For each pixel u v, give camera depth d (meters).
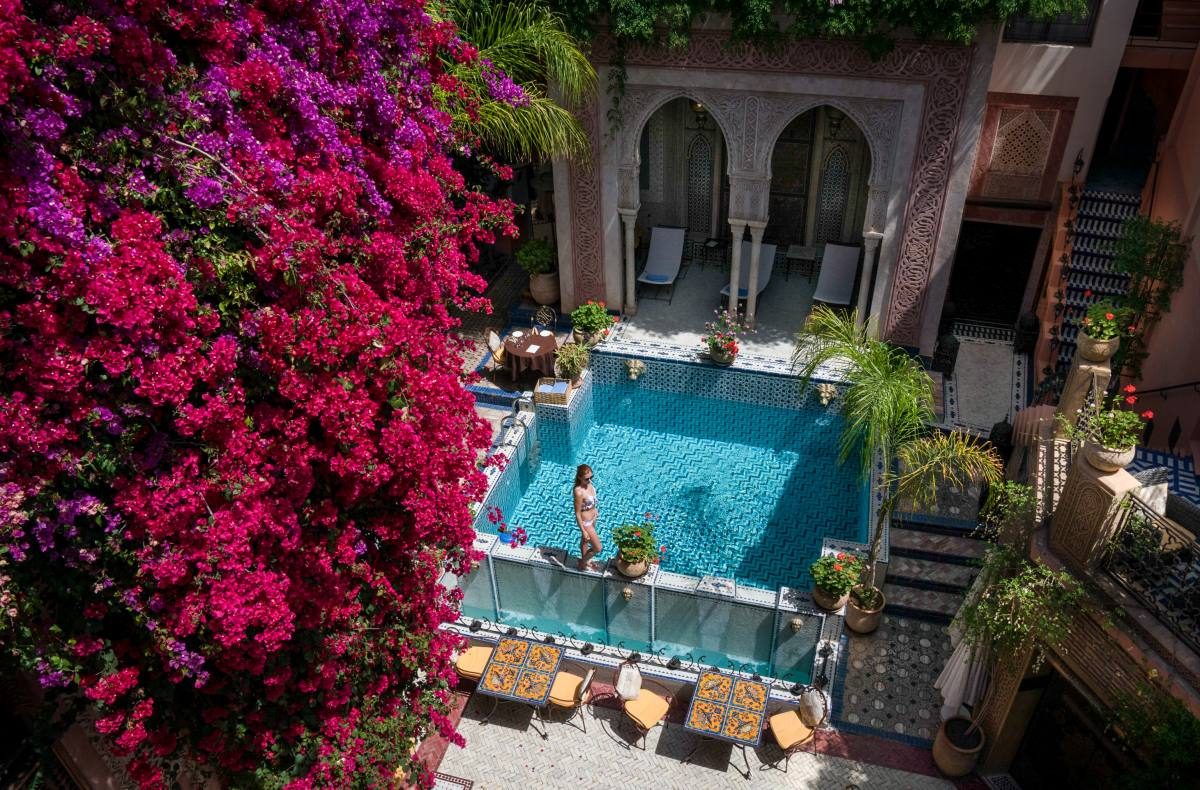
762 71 12.77
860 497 13.04
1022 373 14.16
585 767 9.66
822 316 11.30
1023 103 13.50
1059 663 7.54
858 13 11.41
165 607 5.52
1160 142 13.50
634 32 12.27
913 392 10.17
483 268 17.69
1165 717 6.25
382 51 6.88
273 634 5.57
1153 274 11.09
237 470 5.53
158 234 5.20
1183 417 9.83
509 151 13.04
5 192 4.53
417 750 9.80
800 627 10.31
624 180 14.41
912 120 12.53
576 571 10.85
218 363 5.35
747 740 9.20
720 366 14.28
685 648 11.16
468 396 6.66
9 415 4.80
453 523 6.70
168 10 5.11
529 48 11.88
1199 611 6.27
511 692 9.83
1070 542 7.00
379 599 6.99
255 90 5.65
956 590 11.09
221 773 6.64
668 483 13.54
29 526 5.17
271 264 5.50
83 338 4.94
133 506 5.24
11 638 5.30
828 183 16.52
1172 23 12.80
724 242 17.19
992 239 15.25
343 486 6.23
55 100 4.61
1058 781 8.75
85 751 6.26
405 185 6.71
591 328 14.80
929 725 9.83
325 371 5.71
